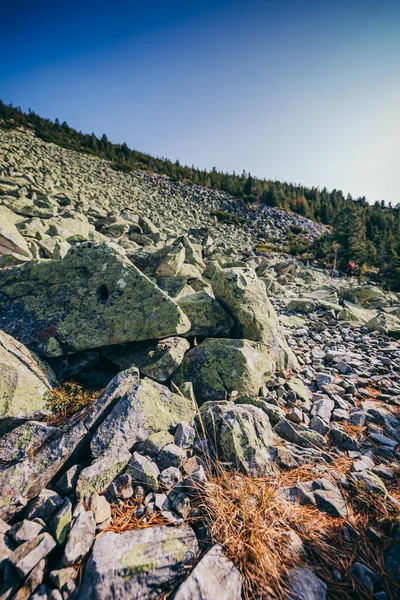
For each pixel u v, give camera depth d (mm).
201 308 6199
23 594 2016
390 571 2367
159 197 51094
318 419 4391
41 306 5230
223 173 104438
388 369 6898
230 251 26031
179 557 2281
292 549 2428
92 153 70750
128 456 3107
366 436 4238
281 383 5520
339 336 9531
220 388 4668
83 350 4863
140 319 4938
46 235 14297
